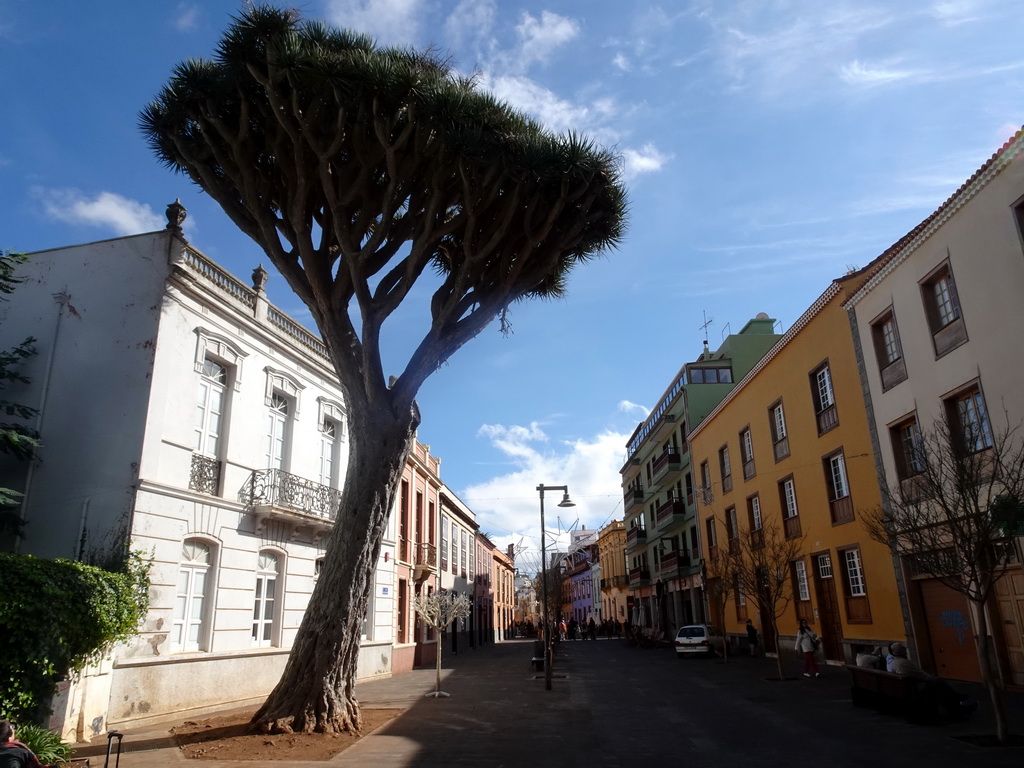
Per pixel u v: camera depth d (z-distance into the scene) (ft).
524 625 230.68
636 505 161.68
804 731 33.35
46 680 31.81
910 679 34.35
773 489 79.87
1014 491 30.81
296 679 34.19
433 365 38.70
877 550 57.57
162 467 42.06
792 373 74.23
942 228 47.44
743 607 94.12
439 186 35.29
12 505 40.47
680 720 38.01
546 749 30.25
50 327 44.39
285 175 36.40
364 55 33.37
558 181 36.17
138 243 44.68
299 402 58.34
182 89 35.45
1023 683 42.22
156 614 40.47
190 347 45.27
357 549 35.45
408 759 28.22
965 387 45.32
